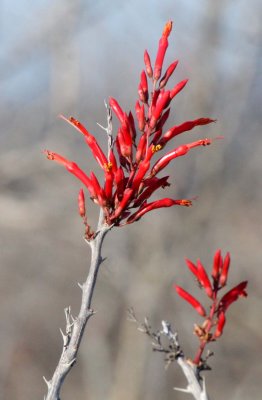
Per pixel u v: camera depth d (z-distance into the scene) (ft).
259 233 51.57
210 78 49.67
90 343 50.83
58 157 11.19
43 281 52.03
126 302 48.16
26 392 51.44
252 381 48.21
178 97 49.98
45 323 52.65
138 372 48.78
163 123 11.25
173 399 48.70
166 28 11.51
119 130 11.21
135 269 48.37
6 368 51.67
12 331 52.39
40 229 49.78
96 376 50.34
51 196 49.80
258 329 49.34
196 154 49.98
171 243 49.32
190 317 47.16
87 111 51.01
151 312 47.44
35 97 52.47
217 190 50.57
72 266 51.49
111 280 47.01
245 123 52.39
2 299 51.98
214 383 48.32
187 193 50.21
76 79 50.14
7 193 49.44
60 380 10.34
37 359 52.65
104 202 10.80
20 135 50.75
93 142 11.14
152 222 49.11
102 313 50.34
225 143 50.19
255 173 52.54
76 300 52.44
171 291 48.06
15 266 51.11
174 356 12.46
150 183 10.98
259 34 50.78
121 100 52.19
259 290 50.60
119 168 10.78
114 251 48.34
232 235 51.26
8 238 49.93
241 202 51.93
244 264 51.01
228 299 12.85
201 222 50.03
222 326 12.54
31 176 49.60
